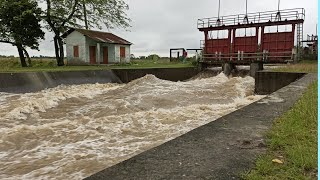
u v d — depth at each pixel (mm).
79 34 30547
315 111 6523
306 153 4051
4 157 6312
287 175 3527
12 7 28172
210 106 11727
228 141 4879
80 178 5129
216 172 3666
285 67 20906
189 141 4883
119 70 23391
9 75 16047
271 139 4871
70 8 29953
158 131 8242
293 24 26797
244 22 28766
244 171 3670
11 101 12711
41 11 29375
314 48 29406
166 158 4121
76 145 7035
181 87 16969
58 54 31312
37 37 30453
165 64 33094
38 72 17891
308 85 11523
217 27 30266
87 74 21188
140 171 3697
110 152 6504
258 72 16516
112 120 9414
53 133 7969
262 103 8203
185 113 10398
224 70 27406
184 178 3502
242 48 29562
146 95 14172
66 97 13961
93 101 13297
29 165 5828
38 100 12227
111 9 32625
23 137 7605
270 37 28109
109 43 31141
